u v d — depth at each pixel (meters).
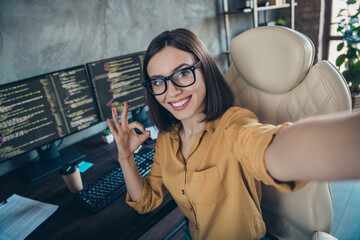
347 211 1.78
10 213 1.09
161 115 1.01
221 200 0.84
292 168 0.36
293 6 2.95
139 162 1.32
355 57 2.47
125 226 0.96
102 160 1.49
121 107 1.70
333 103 0.78
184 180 0.89
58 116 1.46
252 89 1.02
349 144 0.29
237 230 0.84
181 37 0.80
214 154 0.85
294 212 0.94
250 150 0.48
